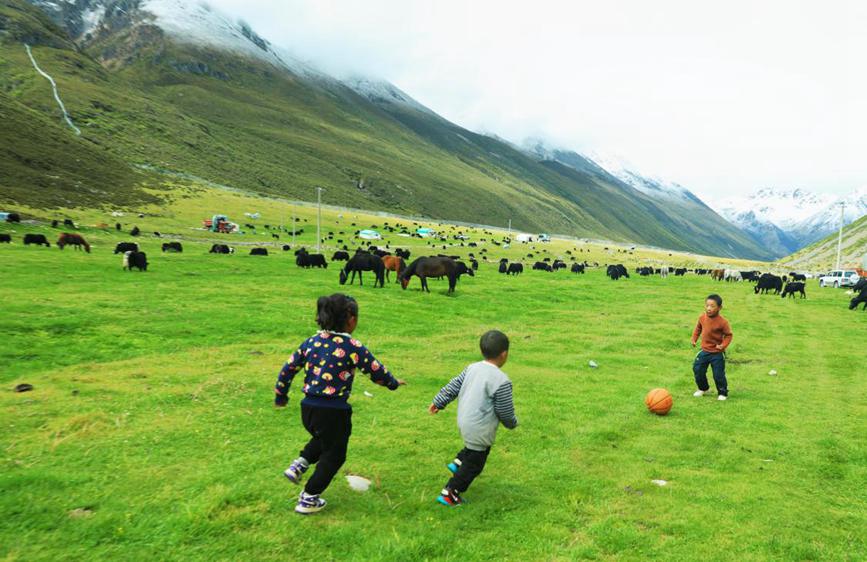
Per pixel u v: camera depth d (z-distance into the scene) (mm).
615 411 10641
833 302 36844
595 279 53062
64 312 17281
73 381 10336
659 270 70625
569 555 5211
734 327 24594
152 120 199125
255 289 27172
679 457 8297
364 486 6492
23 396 9148
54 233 62000
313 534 5230
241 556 4785
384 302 25656
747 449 8781
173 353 13766
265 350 14539
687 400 11922
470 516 5926
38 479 5887
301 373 11977
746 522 6156
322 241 94188
